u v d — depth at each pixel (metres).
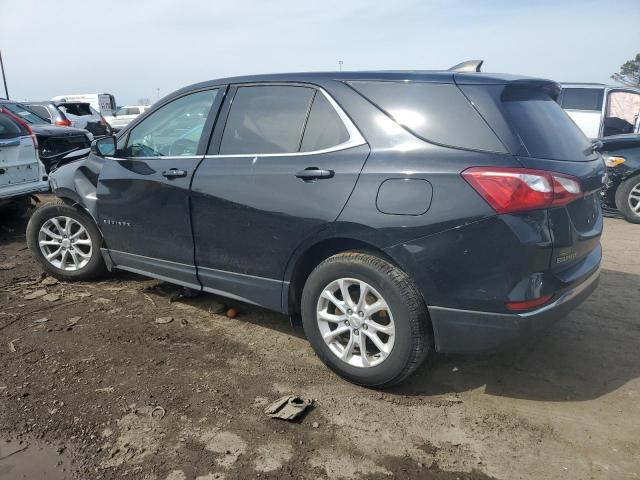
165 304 4.21
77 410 2.78
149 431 2.62
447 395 2.95
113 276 4.83
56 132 9.38
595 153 3.24
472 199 2.55
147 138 3.98
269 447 2.50
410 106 2.83
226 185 3.35
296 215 3.04
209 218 3.47
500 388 3.01
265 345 3.54
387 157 2.79
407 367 2.80
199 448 2.49
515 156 2.56
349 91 3.02
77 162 4.54
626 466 2.38
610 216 7.73
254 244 3.28
